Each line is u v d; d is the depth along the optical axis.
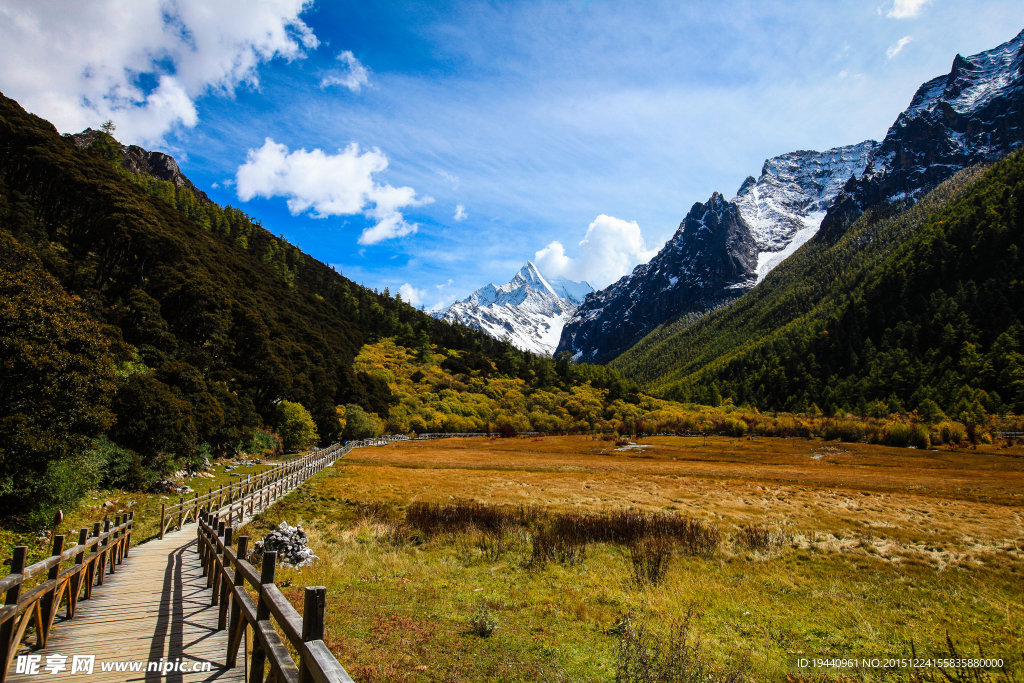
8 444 15.08
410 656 7.18
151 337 44.78
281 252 158.38
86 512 17.72
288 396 59.81
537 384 145.38
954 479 49.47
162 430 26.56
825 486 42.88
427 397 109.25
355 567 13.61
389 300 192.88
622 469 54.78
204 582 10.31
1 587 4.71
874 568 15.00
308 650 3.03
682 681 6.67
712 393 164.75
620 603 10.77
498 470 50.84
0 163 69.38
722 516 24.91
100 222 64.75
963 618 10.55
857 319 169.88
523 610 9.89
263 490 23.38
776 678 7.45
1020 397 100.12
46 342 18.25
